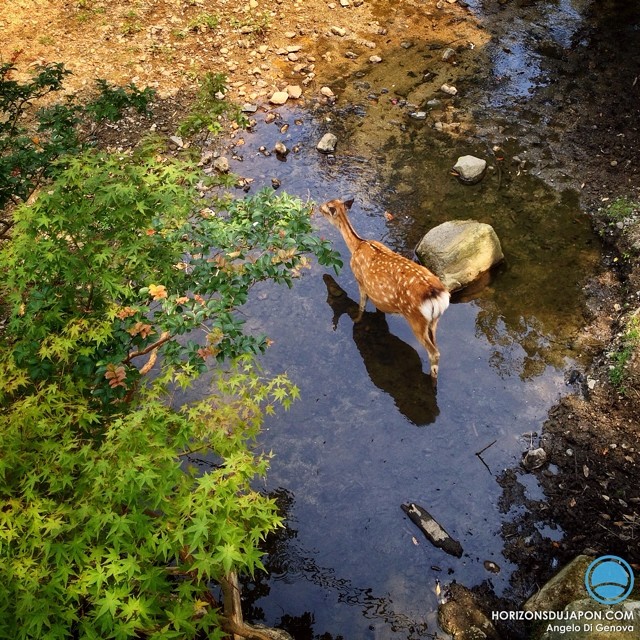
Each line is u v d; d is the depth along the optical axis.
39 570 3.69
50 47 9.34
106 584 3.88
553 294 6.96
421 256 7.23
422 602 5.41
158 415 4.37
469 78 9.15
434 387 6.44
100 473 4.05
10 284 4.64
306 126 8.64
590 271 7.10
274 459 6.11
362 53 9.57
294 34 9.79
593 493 5.77
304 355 6.70
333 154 8.32
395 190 7.92
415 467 6.02
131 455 4.03
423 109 8.80
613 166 7.95
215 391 6.41
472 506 5.80
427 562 5.58
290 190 7.94
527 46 9.54
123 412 4.66
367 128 8.60
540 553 5.55
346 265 7.34
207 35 9.69
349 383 6.52
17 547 3.85
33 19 9.60
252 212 5.41
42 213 4.64
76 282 4.78
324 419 6.31
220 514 3.97
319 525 5.78
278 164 8.23
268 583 5.55
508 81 9.08
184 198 5.11
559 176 7.92
